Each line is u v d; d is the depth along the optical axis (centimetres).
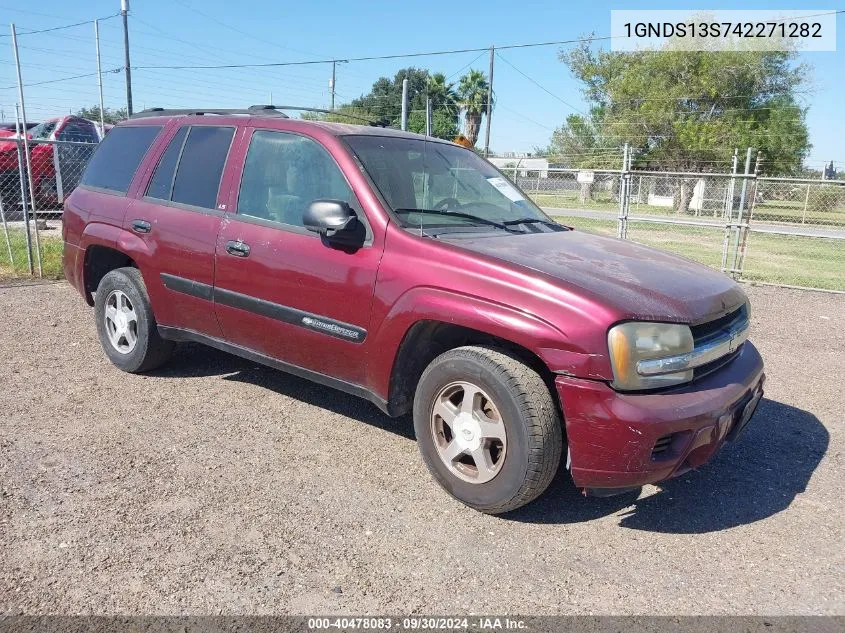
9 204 1405
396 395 383
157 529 322
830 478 405
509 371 326
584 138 4369
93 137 1560
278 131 438
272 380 533
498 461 335
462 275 343
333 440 430
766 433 471
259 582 287
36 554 299
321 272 391
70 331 656
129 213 504
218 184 458
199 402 483
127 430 431
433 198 414
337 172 403
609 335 308
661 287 345
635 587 296
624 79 3625
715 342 346
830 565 316
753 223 2052
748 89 3403
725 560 318
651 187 3294
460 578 297
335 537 323
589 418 310
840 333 775
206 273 451
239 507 345
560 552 321
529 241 396
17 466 378
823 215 2252
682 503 371
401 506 354
